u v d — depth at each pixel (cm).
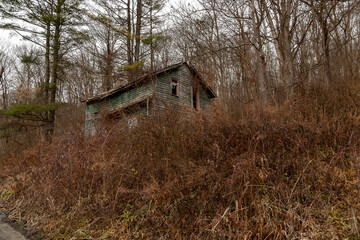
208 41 1132
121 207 431
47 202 485
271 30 873
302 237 283
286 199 341
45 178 540
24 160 708
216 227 313
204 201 357
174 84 1325
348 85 636
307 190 350
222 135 458
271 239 291
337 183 335
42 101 1455
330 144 426
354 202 312
